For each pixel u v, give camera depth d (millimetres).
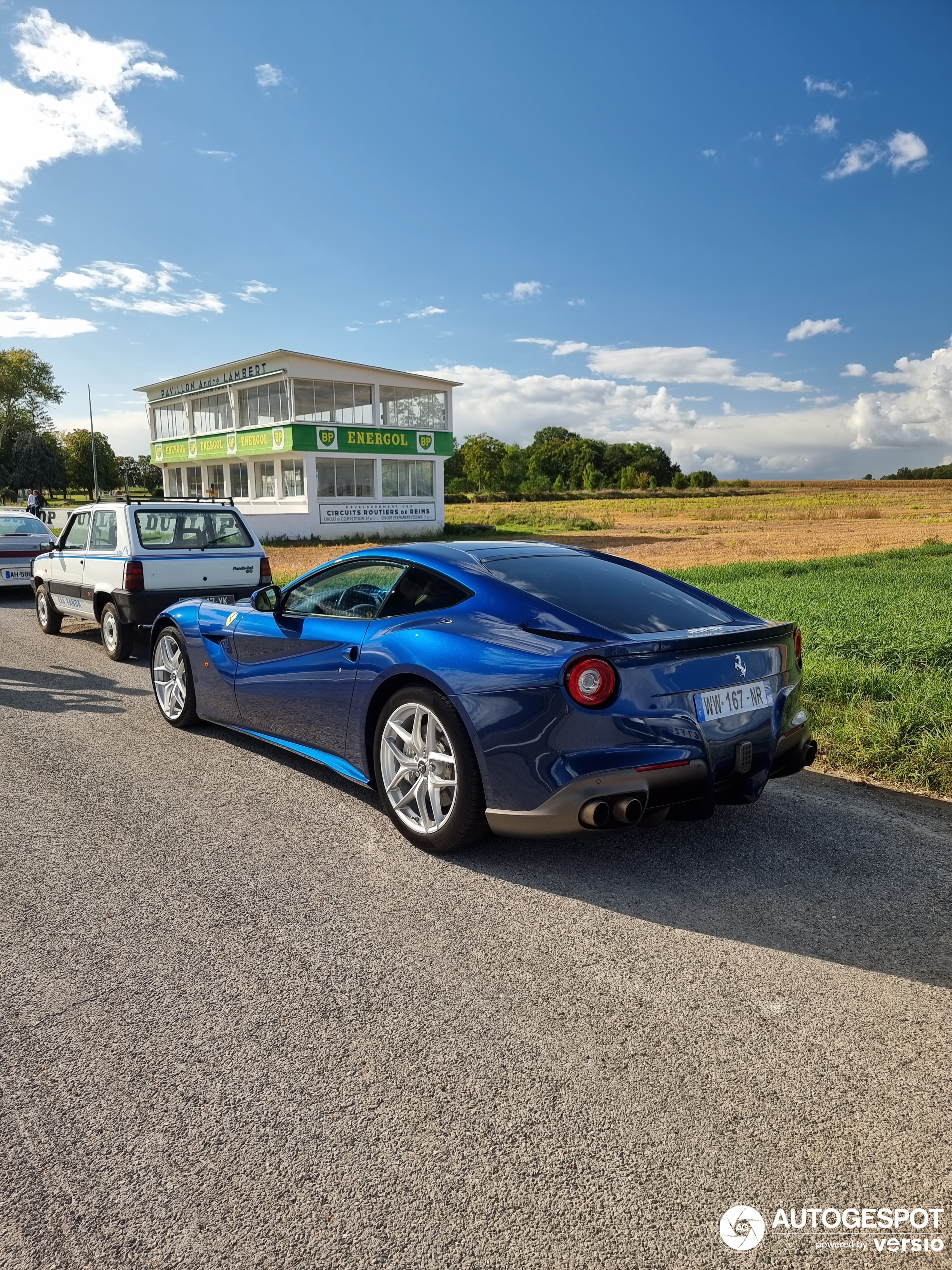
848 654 7684
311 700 4293
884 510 66938
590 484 145125
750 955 2807
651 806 3191
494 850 3686
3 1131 2012
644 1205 1787
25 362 84812
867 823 4004
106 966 2752
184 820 4031
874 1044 2340
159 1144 1967
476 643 3432
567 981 2650
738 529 42656
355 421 38906
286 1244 1689
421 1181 1851
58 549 9516
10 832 3889
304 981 2654
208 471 45562
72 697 6730
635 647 3141
